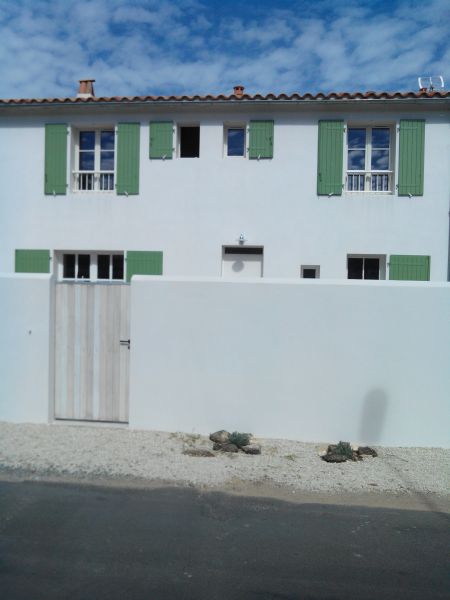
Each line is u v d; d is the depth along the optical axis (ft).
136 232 30.53
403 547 10.44
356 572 9.43
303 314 16.99
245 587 8.84
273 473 14.33
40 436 16.84
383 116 29.32
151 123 30.27
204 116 30.17
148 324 17.58
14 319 18.19
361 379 16.84
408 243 29.25
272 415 17.20
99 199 30.71
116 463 14.71
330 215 29.58
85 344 18.21
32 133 31.22
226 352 17.29
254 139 29.86
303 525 11.35
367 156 30.53
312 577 9.22
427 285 16.62
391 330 16.72
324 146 29.45
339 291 16.87
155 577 9.07
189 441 16.72
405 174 29.17
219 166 30.04
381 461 15.46
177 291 17.46
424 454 16.08
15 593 8.48
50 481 13.48
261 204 29.89
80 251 31.40
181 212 30.27
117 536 10.58
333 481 13.89
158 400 17.60
